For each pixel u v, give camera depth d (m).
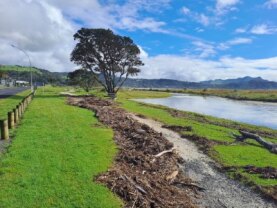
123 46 63.56
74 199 10.27
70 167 12.98
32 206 9.66
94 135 20.03
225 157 18.05
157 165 15.08
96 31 62.09
